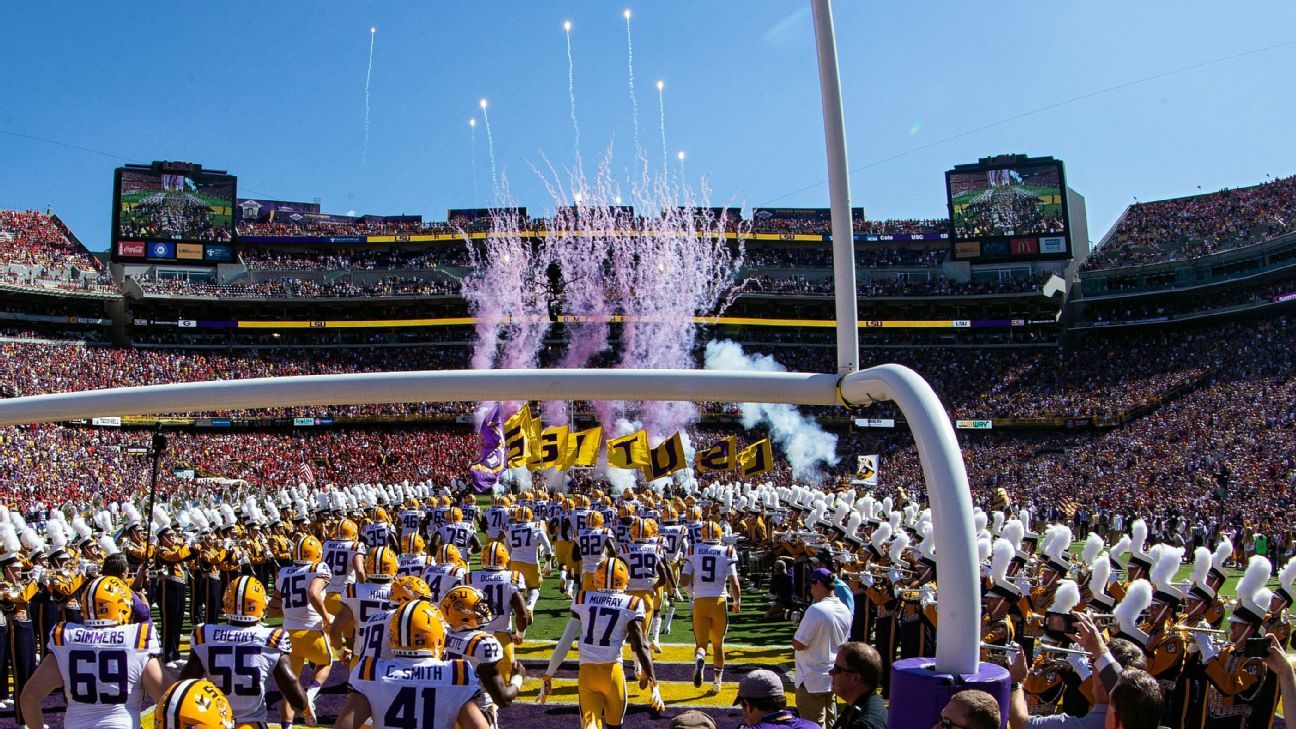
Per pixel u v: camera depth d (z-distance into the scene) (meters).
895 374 5.20
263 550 17.52
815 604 7.91
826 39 5.96
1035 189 63.44
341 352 65.19
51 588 11.49
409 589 8.45
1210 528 28.75
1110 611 8.18
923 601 9.44
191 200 66.19
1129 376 55.91
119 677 6.40
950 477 4.82
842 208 5.95
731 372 6.04
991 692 4.55
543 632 15.19
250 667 6.59
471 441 56.25
